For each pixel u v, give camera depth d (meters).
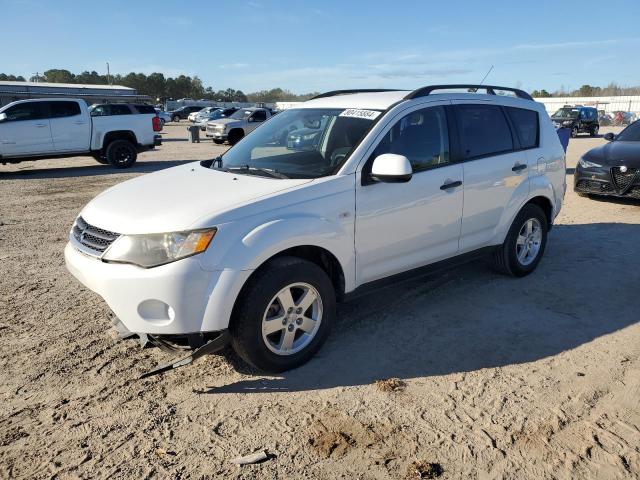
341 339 4.00
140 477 2.55
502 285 5.12
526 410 3.09
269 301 3.27
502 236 4.96
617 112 44.66
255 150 4.34
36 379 3.42
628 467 2.63
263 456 2.69
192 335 3.13
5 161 13.55
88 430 2.91
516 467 2.63
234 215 3.19
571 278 5.32
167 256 3.04
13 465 2.63
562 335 4.07
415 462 2.66
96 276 3.17
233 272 3.10
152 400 3.20
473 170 4.50
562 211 8.48
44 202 9.72
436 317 4.39
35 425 2.95
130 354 3.76
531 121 5.27
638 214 8.20
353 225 3.68
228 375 3.49
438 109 4.35
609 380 3.42
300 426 2.95
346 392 3.29
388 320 4.33
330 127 4.12
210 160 4.62
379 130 3.88
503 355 3.76
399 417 3.03
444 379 3.44
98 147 14.93
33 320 4.31
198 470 2.60
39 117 13.88
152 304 3.10
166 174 4.22
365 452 2.73
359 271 3.82
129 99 47.09
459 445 2.79
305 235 3.38
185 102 67.25
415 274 4.28
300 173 3.80
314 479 2.54
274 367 3.43
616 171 8.59
